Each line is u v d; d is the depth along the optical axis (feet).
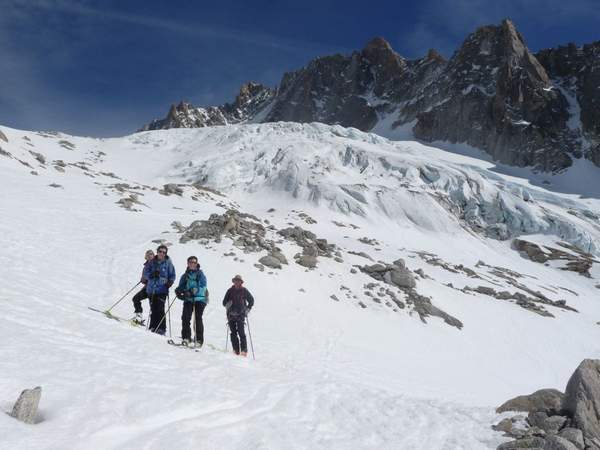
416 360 76.64
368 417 28.71
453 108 480.23
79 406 19.95
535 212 264.52
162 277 41.88
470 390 66.49
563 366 97.55
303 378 39.42
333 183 264.72
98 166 298.15
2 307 33.63
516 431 26.71
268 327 69.97
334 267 112.37
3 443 15.51
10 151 173.99
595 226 277.03
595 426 25.88
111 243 89.81
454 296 118.11
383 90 648.38
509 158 424.46
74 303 44.52
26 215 94.12
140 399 22.16
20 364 22.99
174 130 414.82
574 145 422.82
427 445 25.09
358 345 74.95
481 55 514.68
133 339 34.73
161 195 187.11
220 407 24.38
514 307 124.88
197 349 38.11
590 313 150.71
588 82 457.27
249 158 312.09
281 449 21.12
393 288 108.47
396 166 295.48
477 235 247.29
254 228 124.88
